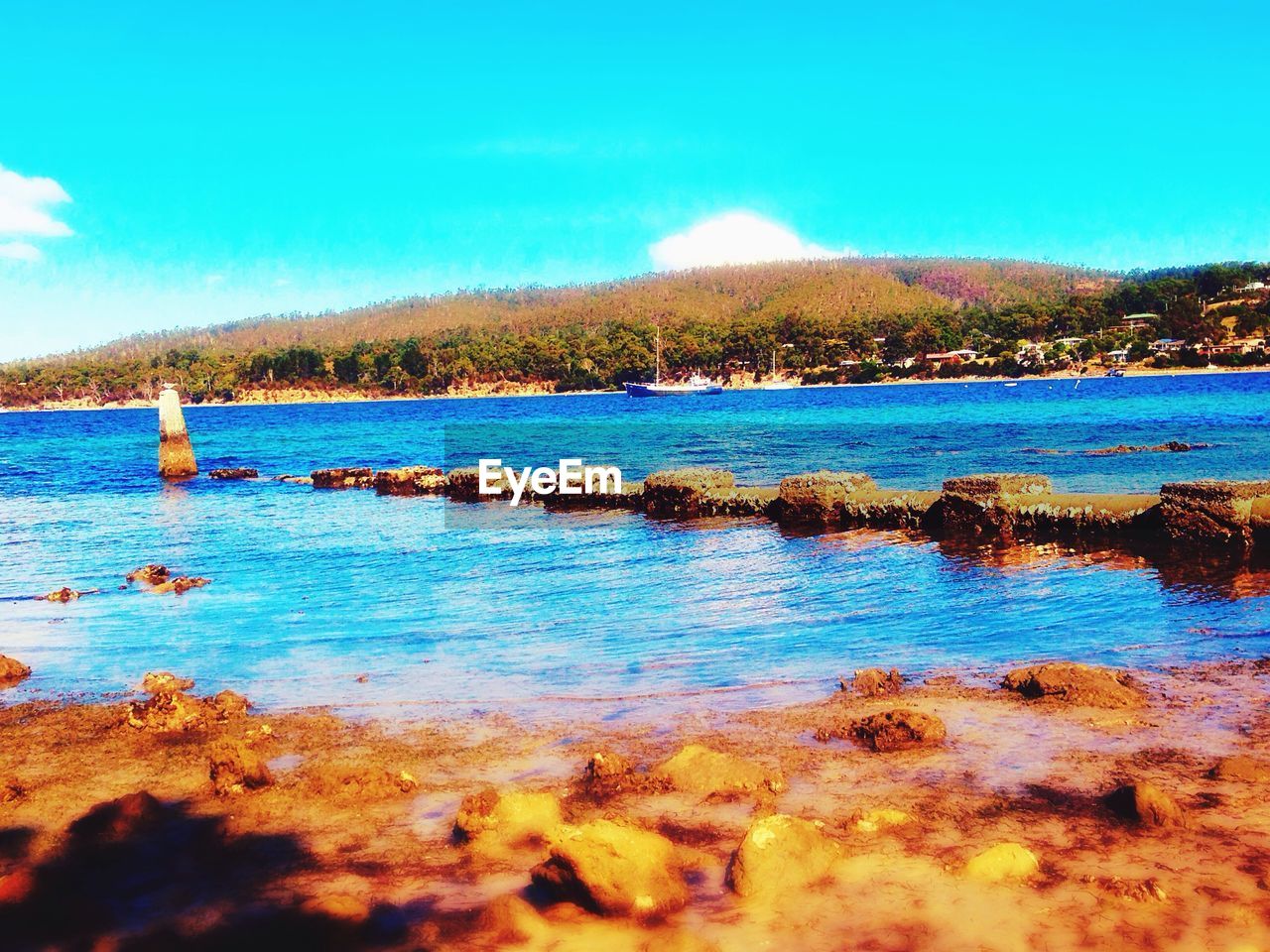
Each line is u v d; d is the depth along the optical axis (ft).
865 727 22.80
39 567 54.13
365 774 20.48
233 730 24.63
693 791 19.62
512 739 23.36
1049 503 54.34
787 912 14.85
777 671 28.96
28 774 21.90
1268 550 45.52
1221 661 28.07
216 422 348.79
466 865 16.79
